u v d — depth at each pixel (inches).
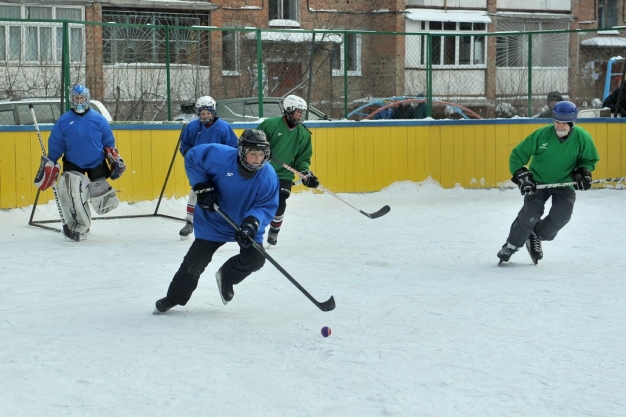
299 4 1063.6
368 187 532.1
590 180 294.0
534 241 307.7
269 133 340.8
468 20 1138.0
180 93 512.7
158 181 476.1
